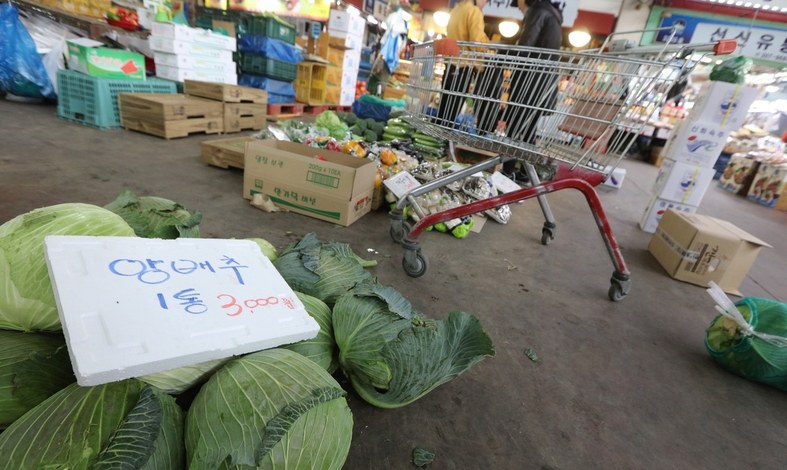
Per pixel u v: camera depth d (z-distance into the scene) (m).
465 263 2.33
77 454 0.60
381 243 2.36
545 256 2.65
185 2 7.36
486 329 1.72
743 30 8.87
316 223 2.47
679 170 3.34
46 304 0.84
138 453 0.60
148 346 0.69
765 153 7.23
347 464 1.02
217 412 0.71
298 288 1.23
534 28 2.80
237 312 0.85
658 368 1.66
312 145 3.12
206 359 0.74
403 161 3.29
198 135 4.28
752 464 1.26
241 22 5.73
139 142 3.56
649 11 9.27
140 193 2.42
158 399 0.70
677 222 2.74
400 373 1.01
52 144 3.05
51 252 0.77
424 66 2.24
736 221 4.73
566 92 1.89
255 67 5.59
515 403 1.34
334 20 6.91
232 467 0.67
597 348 1.73
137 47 5.26
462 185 2.93
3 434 0.63
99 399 0.67
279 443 0.68
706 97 3.20
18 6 4.50
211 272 0.91
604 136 1.80
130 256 0.84
